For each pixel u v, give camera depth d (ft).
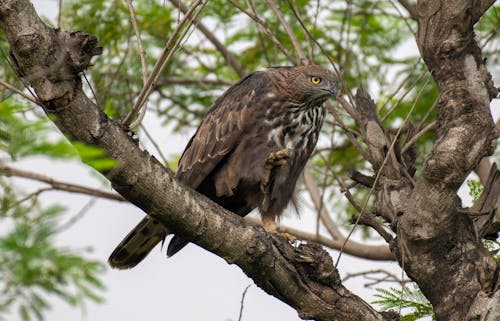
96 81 51.37
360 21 55.01
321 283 33.01
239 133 43.01
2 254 23.12
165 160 41.14
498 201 38.73
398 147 36.29
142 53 31.12
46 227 23.98
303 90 42.78
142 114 29.04
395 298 36.32
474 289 33.22
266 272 32.24
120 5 52.16
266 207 42.32
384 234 35.14
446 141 32.81
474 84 33.65
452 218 33.50
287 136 43.45
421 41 34.83
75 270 23.72
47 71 25.44
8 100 24.95
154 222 42.93
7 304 23.02
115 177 28.60
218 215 31.19
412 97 52.95
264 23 42.32
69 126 26.81
